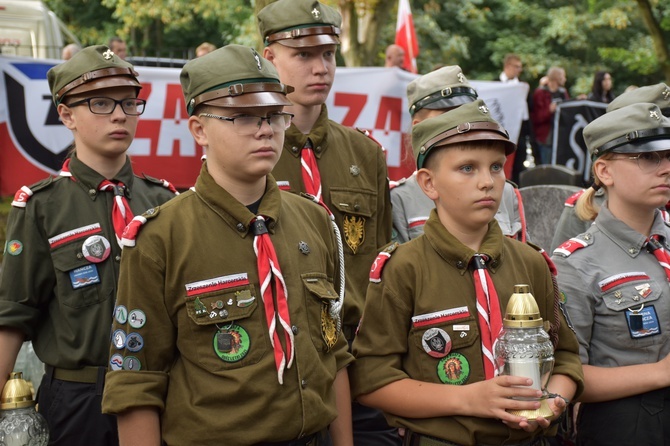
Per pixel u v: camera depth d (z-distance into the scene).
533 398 3.59
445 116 3.90
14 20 17.25
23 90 8.62
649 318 4.29
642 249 4.41
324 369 3.71
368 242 5.16
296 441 3.61
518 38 32.41
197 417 3.55
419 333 3.88
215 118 3.62
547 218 7.40
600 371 4.22
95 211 4.83
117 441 4.66
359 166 5.23
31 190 4.79
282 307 3.62
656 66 24.48
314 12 4.98
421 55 30.41
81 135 4.88
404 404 3.82
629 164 4.34
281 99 3.62
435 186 3.94
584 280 4.34
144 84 8.71
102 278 4.75
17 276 4.68
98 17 29.38
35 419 4.45
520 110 10.61
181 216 3.69
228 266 3.63
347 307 4.92
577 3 33.00
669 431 4.24
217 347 3.57
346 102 9.16
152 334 3.62
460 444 3.76
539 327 3.66
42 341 4.76
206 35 28.55
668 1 26.89
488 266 3.92
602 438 4.29
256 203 3.77
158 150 8.77
